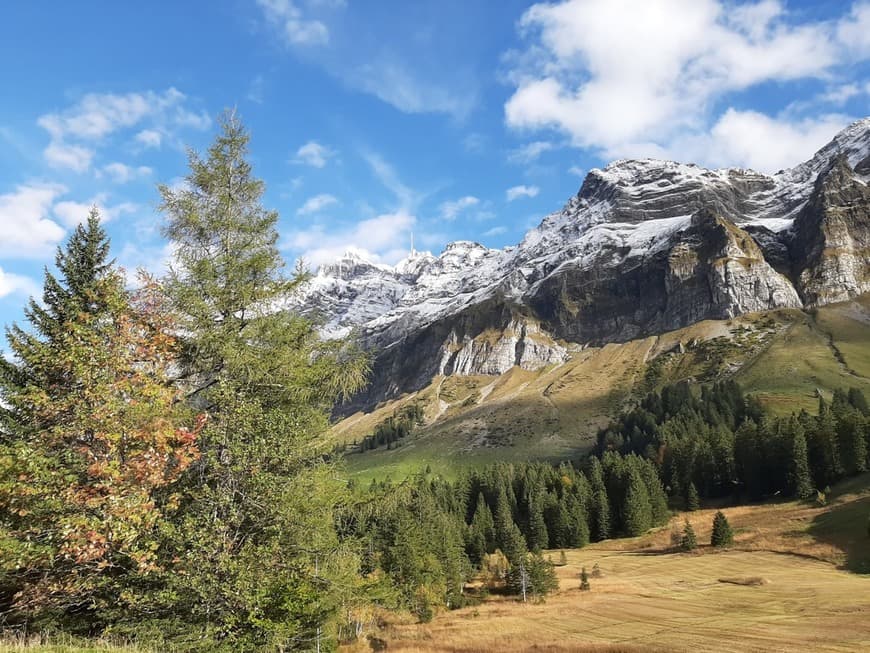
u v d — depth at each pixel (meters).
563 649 41.56
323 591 15.71
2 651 10.98
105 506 12.59
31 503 12.65
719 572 76.06
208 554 13.41
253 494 14.66
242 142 18.64
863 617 45.22
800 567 73.94
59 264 18.89
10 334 16.61
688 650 39.00
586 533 114.94
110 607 14.70
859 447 107.38
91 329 14.87
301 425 16.52
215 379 16.81
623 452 174.50
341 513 18.53
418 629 55.19
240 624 14.15
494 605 69.88
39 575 14.30
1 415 15.02
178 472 14.10
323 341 18.45
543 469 149.50
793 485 112.38
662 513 116.75
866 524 79.88
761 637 41.66
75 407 13.55
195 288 16.64
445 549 75.69
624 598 64.44
